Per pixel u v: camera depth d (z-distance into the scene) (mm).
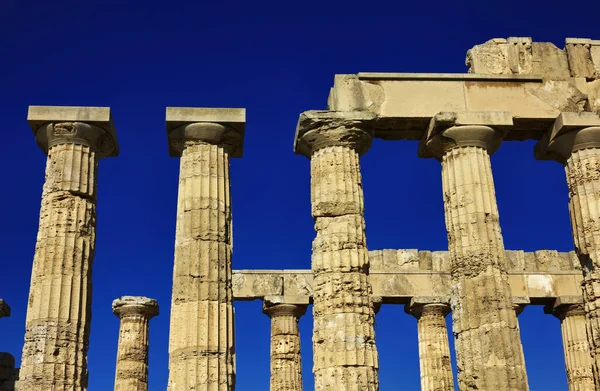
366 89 21500
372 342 19469
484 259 20203
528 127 22422
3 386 29734
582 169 21734
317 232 20484
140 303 32375
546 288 33625
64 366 18656
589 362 32000
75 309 19266
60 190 20047
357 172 20844
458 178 21031
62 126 20406
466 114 21188
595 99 22453
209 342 18812
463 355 19875
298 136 21281
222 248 19922
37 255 19672
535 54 22688
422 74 21797
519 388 19094
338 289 19656
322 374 19141
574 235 21953
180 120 20531
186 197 20219
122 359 31766
